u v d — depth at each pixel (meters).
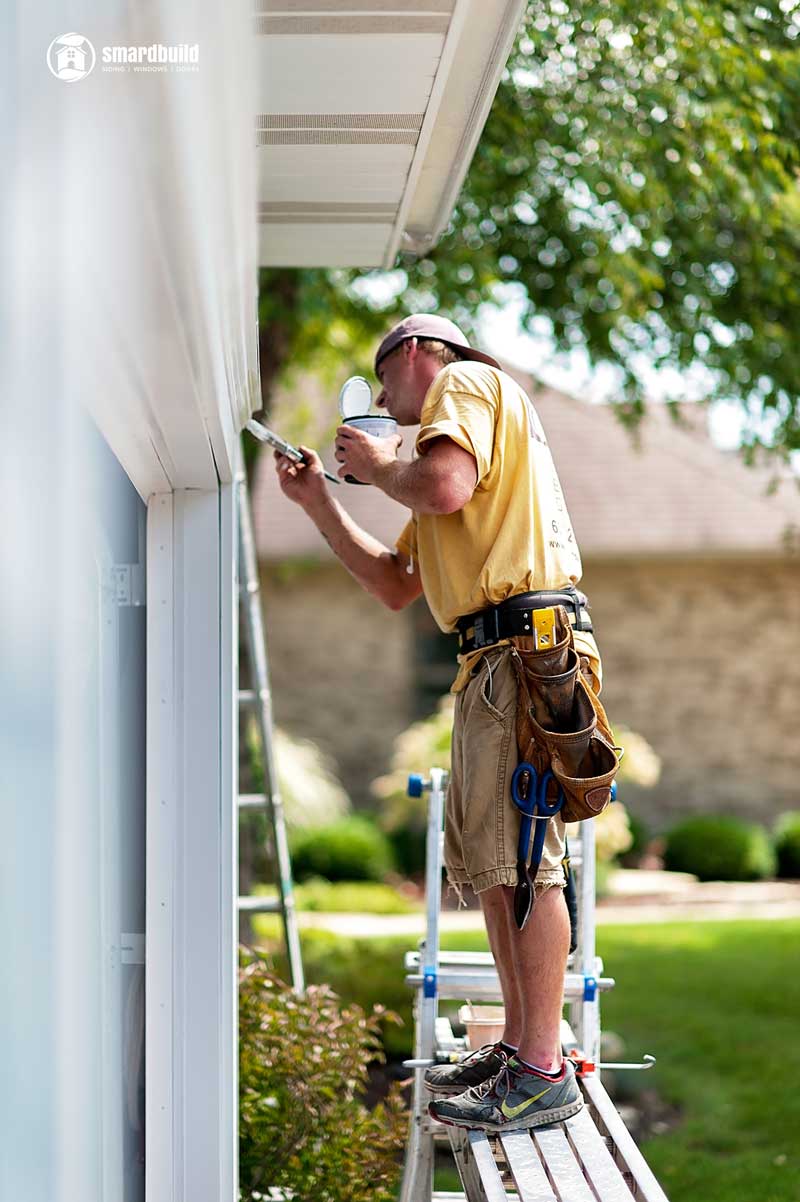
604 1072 7.16
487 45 3.28
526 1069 2.99
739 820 15.79
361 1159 4.70
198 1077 3.57
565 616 3.09
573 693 3.04
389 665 15.90
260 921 10.16
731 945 10.80
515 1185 2.89
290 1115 4.73
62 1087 1.19
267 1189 4.62
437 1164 6.24
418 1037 3.89
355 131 3.70
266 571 15.84
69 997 1.27
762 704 16.00
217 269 2.10
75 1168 1.32
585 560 15.89
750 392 8.28
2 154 0.95
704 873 14.98
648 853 15.67
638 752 14.02
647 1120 6.63
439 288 7.98
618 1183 2.65
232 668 3.71
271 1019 4.94
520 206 7.98
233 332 2.66
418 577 3.98
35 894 1.07
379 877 14.20
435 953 3.86
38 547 1.04
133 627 3.81
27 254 1.00
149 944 3.61
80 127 1.16
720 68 6.49
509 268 8.27
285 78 3.30
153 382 2.49
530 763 3.04
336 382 10.45
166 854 3.63
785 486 16.11
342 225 4.64
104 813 3.17
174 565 3.71
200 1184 3.53
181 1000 3.59
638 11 6.44
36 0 1.01
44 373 1.04
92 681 2.90
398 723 15.84
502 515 3.18
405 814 14.45
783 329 8.20
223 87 1.57
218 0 1.46
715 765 16.00
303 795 14.05
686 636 16.08
